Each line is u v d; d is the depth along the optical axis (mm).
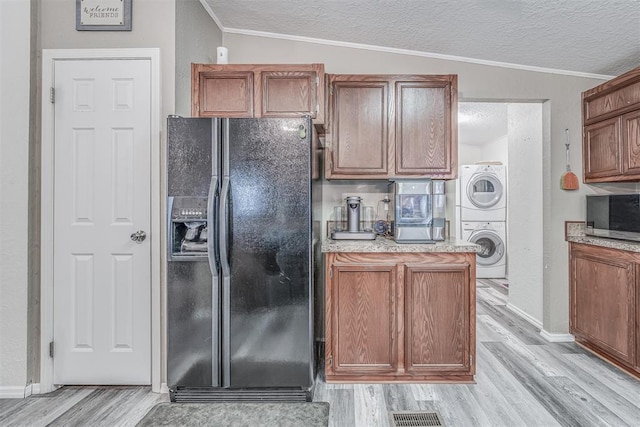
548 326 2764
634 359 2104
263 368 1905
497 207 5012
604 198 2459
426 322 2088
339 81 2352
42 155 2064
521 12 2043
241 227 1886
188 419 1769
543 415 1771
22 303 2021
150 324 2068
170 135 1880
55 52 2061
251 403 1908
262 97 2209
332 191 2709
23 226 2021
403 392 2002
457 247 2068
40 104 2070
